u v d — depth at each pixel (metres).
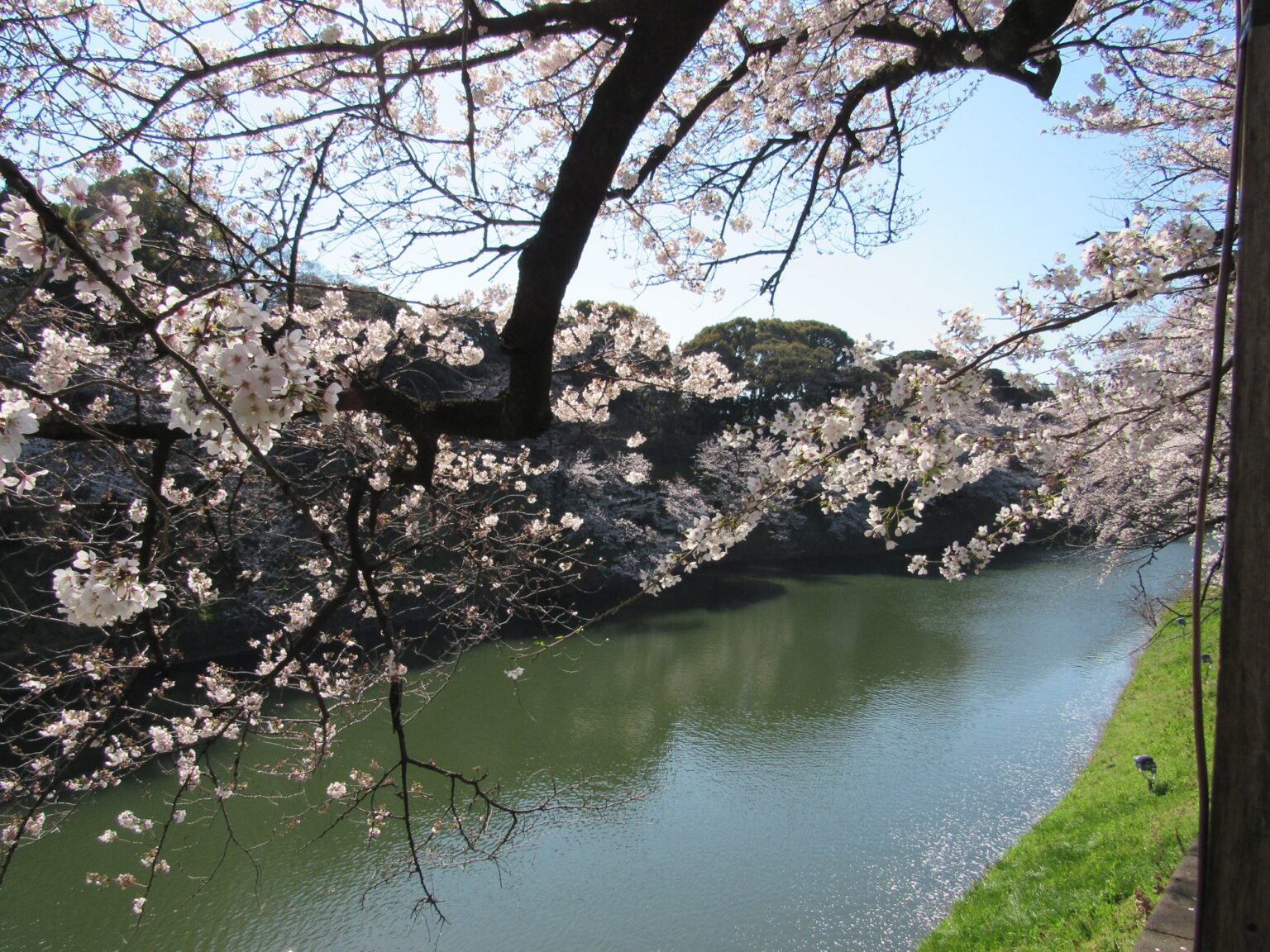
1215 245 2.57
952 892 8.82
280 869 8.62
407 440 4.50
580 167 2.33
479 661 15.30
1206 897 1.42
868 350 3.13
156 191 2.97
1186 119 5.18
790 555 31.02
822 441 3.19
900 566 29.27
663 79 2.28
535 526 6.57
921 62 3.40
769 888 8.86
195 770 4.44
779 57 3.68
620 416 25.77
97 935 7.43
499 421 2.92
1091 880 7.10
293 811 9.54
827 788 11.25
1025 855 8.85
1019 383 3.35
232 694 4.78
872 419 3.01
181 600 4.36
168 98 2.39
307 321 4.48
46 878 8.14
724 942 7.89
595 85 4.16
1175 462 9.02
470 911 8.20
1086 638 18.78
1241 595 1.39
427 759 11.20
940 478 3.10
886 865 9.38
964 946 7.19
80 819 9.15
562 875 8.94
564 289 2.51
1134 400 3.62
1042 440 3.57
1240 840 1.39
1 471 1.63
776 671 16.34
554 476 20.61
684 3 2.15
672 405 25.83
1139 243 2.68
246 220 3.64
